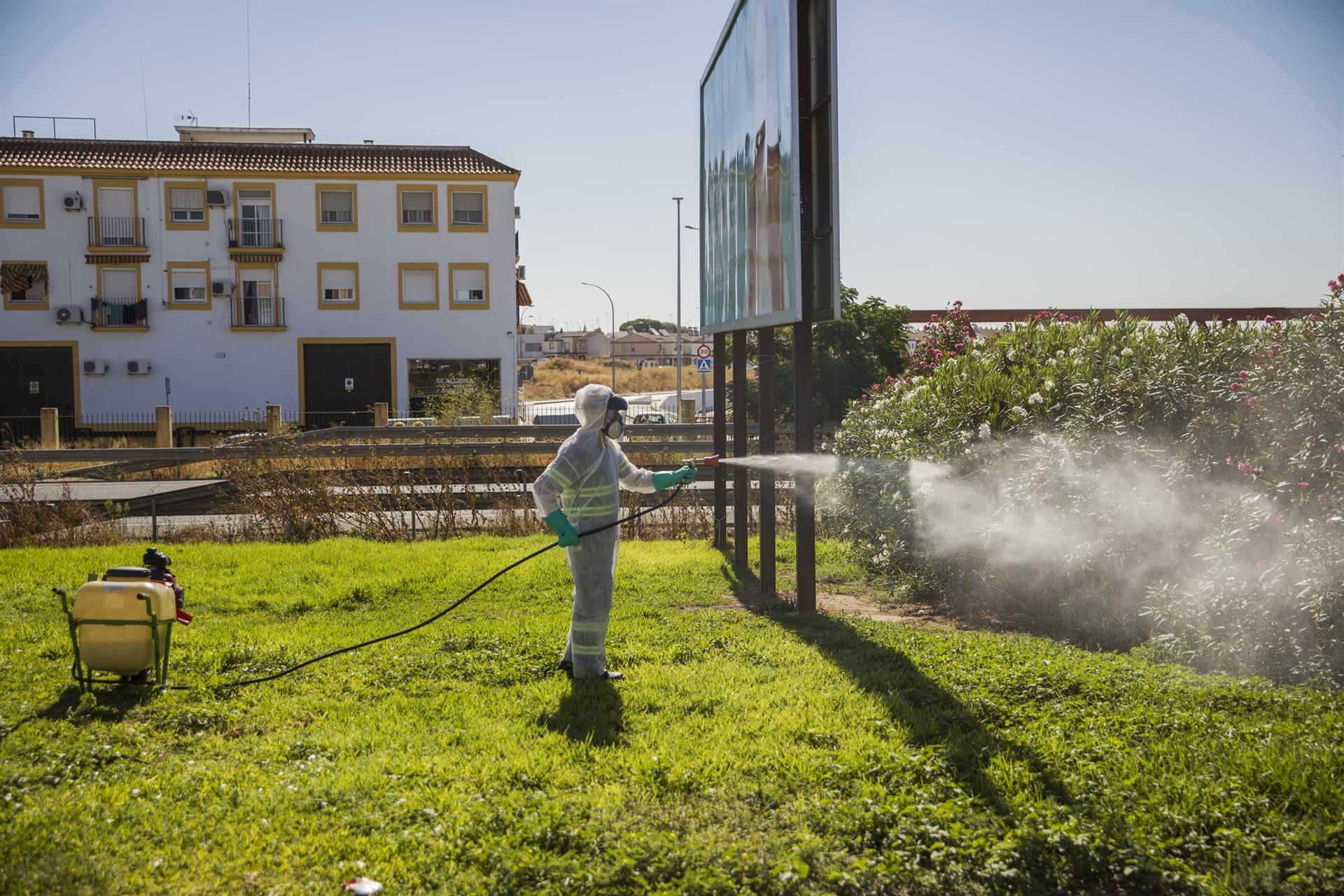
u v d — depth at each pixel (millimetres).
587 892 3494
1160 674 5852
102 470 14156
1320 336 6449
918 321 26141
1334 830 3707
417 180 37906
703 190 11469
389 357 38281
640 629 7473
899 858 3670
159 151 37875
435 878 3602
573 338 120938
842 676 6055
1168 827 3859
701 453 15969
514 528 13266
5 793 4293
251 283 37625
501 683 6133
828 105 7352
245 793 4336
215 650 6676
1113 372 7977
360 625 7727
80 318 36531
